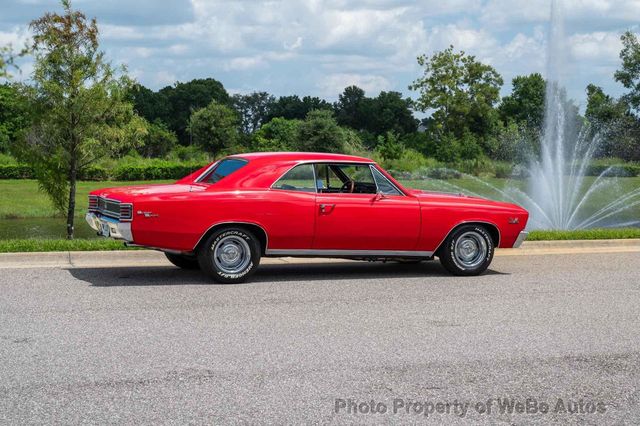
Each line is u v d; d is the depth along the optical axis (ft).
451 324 24.82
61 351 20.65
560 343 22.58
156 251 37.76
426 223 33.65
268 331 23.30
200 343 21.74
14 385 17.72
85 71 54.34
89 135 55.36
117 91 54.85
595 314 26.81
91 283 30.73
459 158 233.35
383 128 422.82
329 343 22.02
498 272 36.22
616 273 36.29
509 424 15.89
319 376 18.85
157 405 16.53
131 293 28.89
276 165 31.99
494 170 216.74
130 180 161.79
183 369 19.20
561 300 29.35
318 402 16.94
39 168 55.16
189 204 30.17
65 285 30.17
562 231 48.80
